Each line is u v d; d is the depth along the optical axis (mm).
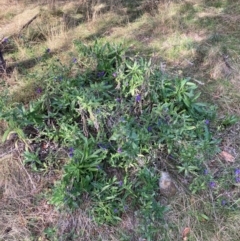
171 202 2613
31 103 3012
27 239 2490
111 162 2680
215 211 2574
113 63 3281
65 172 2623
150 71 2938
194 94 3285
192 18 4148
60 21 4176
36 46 3895
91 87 2922
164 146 2787
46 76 3301
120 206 2545
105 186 2553
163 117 2777
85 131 2812
